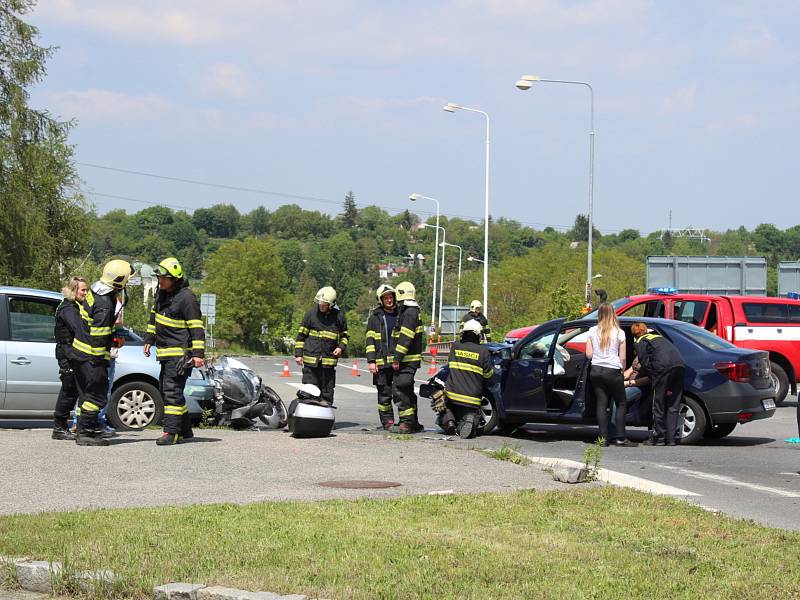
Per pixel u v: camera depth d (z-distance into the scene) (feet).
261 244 391.45
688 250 532.73
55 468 35.81
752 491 35.73
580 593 19.53
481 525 26.16
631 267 376.89
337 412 70.13
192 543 23.57
